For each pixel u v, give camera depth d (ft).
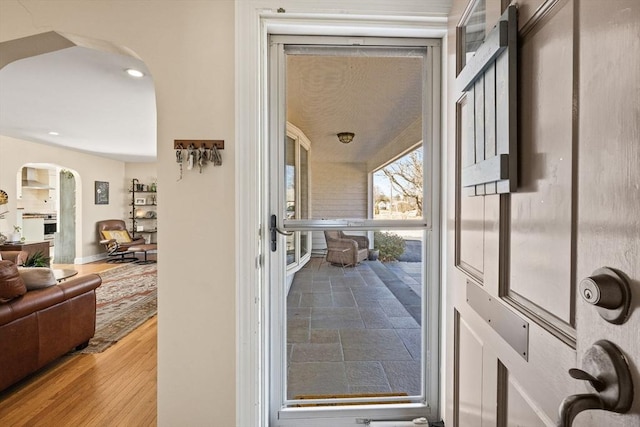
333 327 5.57
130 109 11.68
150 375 7.23
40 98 10.45
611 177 1.44
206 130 4.47
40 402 6.20
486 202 2.99
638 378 1.26
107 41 4.45
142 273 18.39
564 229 1.88
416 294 5.46
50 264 18.63
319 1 4.47
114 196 24.86
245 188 4.49
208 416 4.54
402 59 5.14
